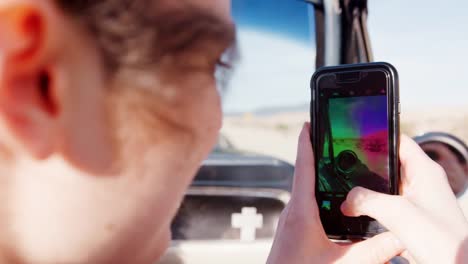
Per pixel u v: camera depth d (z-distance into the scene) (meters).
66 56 0.25
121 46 0.26
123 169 0.27
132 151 0.27
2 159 0.25
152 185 0.29
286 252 0.60
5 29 0.23
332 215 0.69
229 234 1.46
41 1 0.24
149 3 0.26
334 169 0.70
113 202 0.28
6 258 0.28
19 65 0.23
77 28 0.25
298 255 0.60
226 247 1.28
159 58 0.26
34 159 0.25
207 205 1.45
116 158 0.27
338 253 0.61
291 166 1.62
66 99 0.25
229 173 1.52
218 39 0.29
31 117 0.24
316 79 0.75
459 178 1.13
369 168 0.70
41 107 0.25
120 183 0.28
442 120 17.03
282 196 1.49
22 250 0.27
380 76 0.72
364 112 0.72
